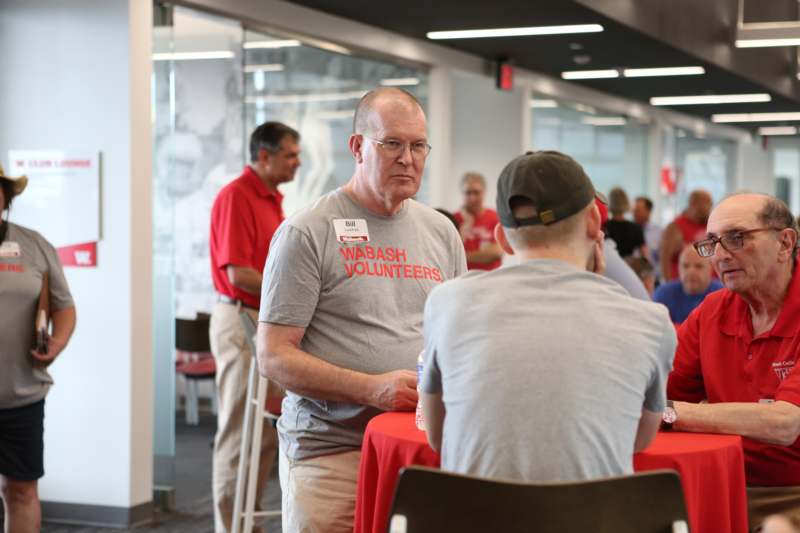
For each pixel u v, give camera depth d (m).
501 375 2.09
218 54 7.06
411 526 1.98
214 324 5.40
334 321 3.02
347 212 3.06
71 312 4.43
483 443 2.08
